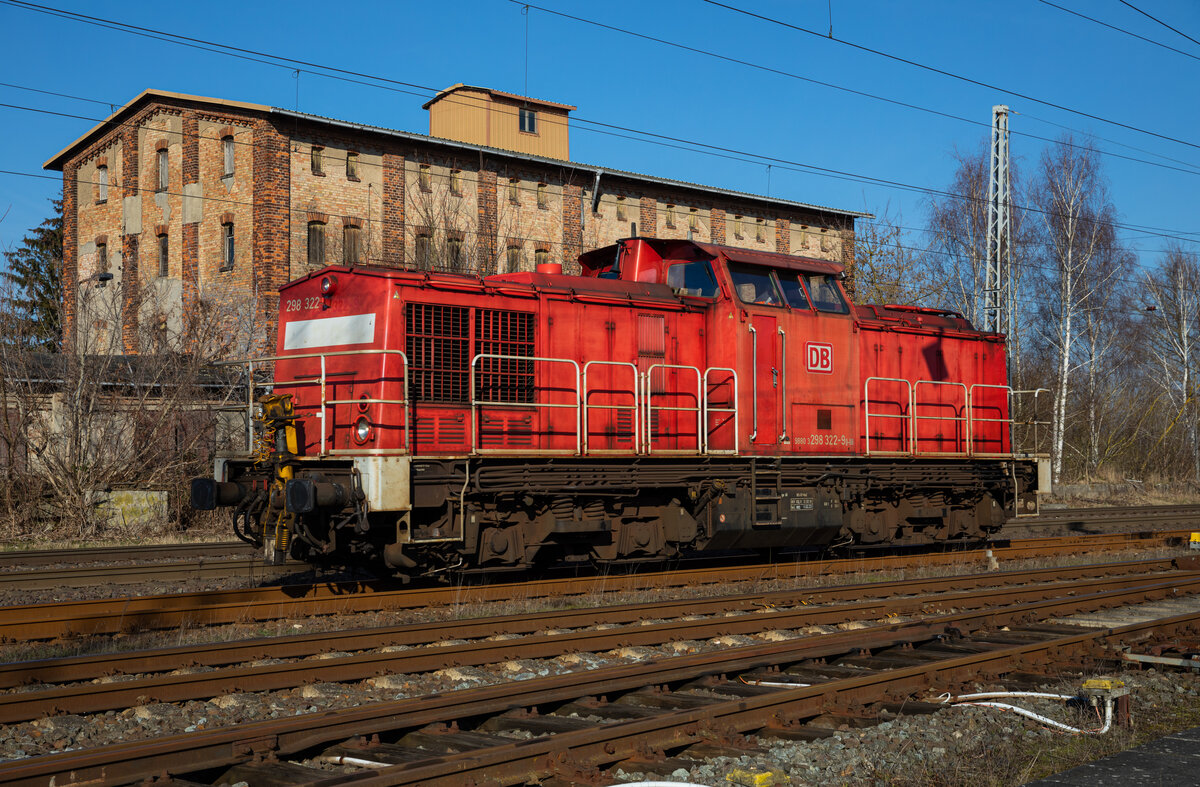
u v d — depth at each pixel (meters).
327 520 10.57
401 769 4.98
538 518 11.60
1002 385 17.02
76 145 36.06
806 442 13.63
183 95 30.89
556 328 12.00
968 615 9.66
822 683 7.16
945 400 15.98
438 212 32.72
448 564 10.96
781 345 13.45
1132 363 46.16
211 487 10.77
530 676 7.70
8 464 19.42
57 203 44.81
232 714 6.48
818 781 5.50
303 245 30.14
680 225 39.34
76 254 36.47
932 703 6.92
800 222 43.00
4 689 6.88
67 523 19.00
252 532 11.27
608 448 12.22
